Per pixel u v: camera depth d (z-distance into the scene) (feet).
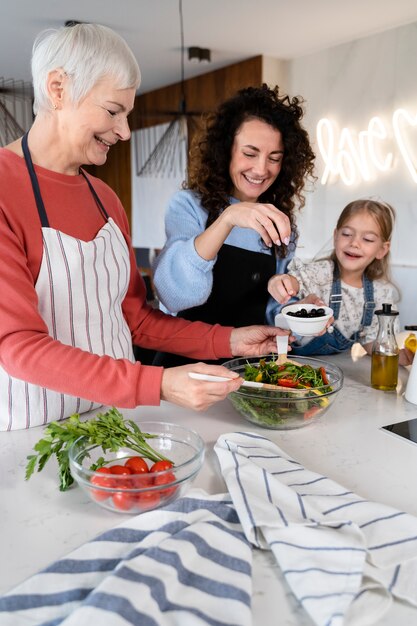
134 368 2.96
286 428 3.52
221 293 5.29
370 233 5.74
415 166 10.64
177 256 4.23
